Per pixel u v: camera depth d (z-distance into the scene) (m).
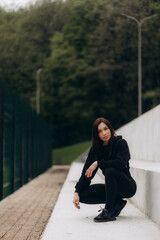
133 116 50.81
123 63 43.94
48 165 30.31
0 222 7.06
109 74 47.62
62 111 55.72
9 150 11.20
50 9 53.28
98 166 6.25
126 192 6.21
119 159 6.05
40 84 55.03
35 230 6.31
